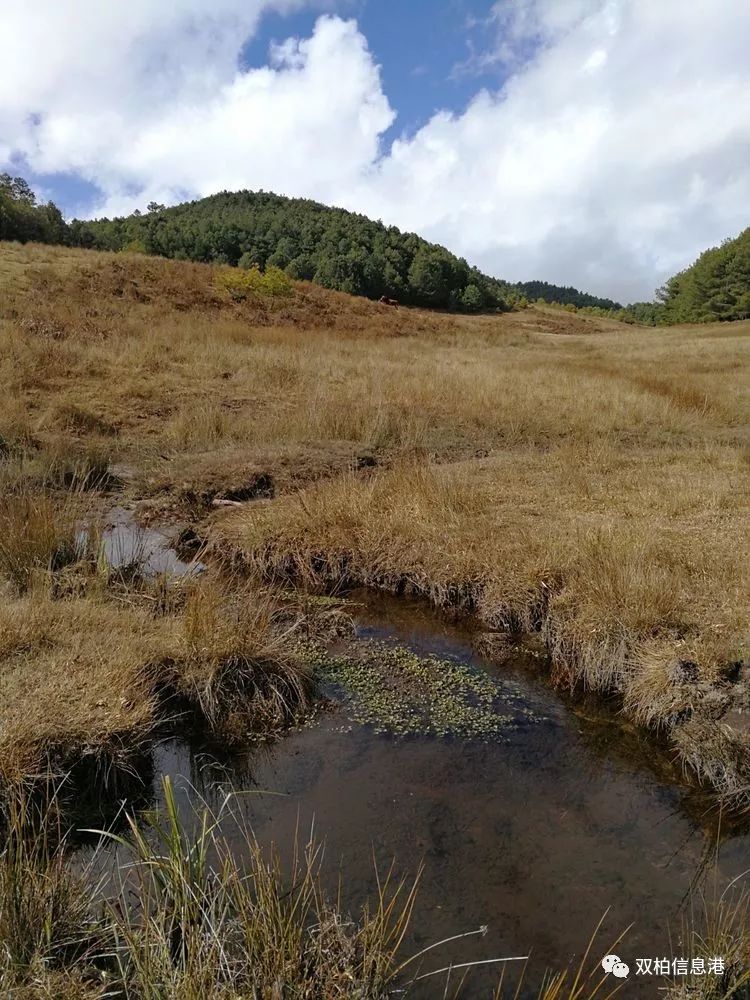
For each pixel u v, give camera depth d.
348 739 4.16
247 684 4.42
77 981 2.39
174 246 65.31
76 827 3.31
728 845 3.41
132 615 4.84
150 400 11.77
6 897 2.54
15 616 4.48
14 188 57.66
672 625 4.76
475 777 3.83
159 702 4.07
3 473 7.60
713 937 2.67
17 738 3.45
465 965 2.60
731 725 3.98
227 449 9.68
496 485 8.07
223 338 17.02
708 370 19.48
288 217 91.88
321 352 17.30
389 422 10.94
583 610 5.04
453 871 3.12
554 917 2.90
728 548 5.88
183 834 2.92
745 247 59.06
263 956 2.45
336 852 3.21
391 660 5.10
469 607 5.83
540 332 38.84
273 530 6.69
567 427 11.48
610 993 2.55
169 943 2.49
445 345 24.80
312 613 5.65
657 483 8.10
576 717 4.49
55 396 11.13
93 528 6.46
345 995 2.41
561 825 3.47
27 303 16.94
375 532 6.48
